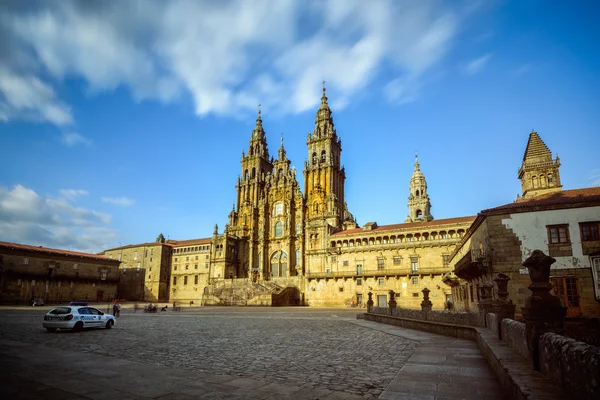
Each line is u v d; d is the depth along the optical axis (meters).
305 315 49.00
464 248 49.88
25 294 83.06
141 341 21.19
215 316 47.28
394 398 9.65
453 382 11.17
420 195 138.38
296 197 106.06
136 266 117.88
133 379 11.64
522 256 31.05
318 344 19.97
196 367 13.63
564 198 31.73
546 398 6.50
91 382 11.23
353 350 17.80
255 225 110.44
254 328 29.78
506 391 9.39
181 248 116.56
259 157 119.88
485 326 20.52
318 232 89.12
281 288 87.69
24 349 17.62
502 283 16.27
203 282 109.62
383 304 75.56
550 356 7.91
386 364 14.17
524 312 9.57
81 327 26.84
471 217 72.81
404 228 76.50
